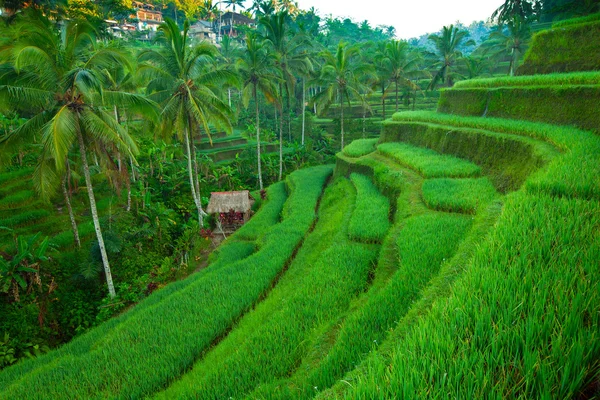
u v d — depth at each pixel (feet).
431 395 9.13
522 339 10.46
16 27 40.19
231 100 182.91
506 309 12.20
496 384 9.16
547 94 53.67
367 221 46.39
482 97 68.49
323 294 30.89
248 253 56.18
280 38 112.27
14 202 66.85
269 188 101.24
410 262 27.91
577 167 27.91
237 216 80.79
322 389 17.25
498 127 54.39
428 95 188.65
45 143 39.29
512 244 17.44
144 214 70.74
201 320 33.71
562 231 17.52
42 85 40.22
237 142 135.23
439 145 65.92
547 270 14.48
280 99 114.21
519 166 42.80
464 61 158.51
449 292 16.75
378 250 38.96
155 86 71.41
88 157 88.28
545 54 71.10
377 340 20.04
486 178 48.26
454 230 33.04
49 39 39.01
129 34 205.26
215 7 273.95
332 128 165.17
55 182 45.47
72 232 61.98
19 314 44.88
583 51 64.69
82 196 78.64
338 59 110.22
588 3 88.38
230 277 42.42
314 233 53.83
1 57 36.32
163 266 58.29
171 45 64.69
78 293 52.19
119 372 27.78
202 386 22.29
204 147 130.00
